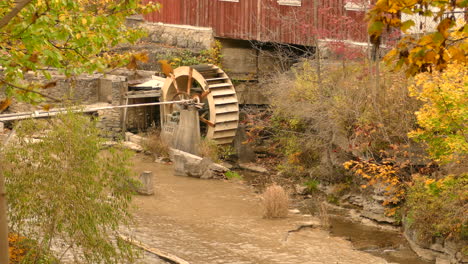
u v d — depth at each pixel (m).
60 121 13.70
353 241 18.34
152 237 17.52
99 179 13.17
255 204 21.33
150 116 30.25
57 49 12.43
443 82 15.67
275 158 26.89
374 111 20.52
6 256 6.07
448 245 16.78
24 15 11.46
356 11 26.88
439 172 18.44
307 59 26.81
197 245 17.19
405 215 19.28
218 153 27.08
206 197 21.83
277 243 17.64
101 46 13.55
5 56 11.51
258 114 26.89
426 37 5.13
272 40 28.86
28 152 12.88
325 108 23.08
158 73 30.52
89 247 12.62
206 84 27.20
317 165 24.05
